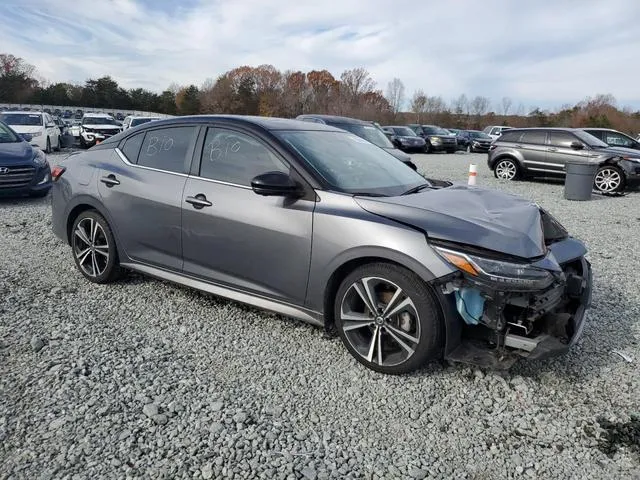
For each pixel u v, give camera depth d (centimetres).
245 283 374
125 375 315
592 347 374
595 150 1305
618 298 478
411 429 276
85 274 473
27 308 409
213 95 7469
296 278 347
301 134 399
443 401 302
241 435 263
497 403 301
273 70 7962
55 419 269
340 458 250
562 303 351
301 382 316
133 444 253
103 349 346
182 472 235
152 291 455
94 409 279
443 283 295
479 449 262
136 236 429
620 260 616
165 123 435
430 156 2716
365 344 333
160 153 427
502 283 284
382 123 5988
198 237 389
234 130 391
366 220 320
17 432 258
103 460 241
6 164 836
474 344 313
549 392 313
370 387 313
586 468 250
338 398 302
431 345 304
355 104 6425
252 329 386
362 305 338
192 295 447
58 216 489
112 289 457
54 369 317
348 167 381
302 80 7719
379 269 315
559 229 387
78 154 498
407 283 304
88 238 468
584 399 307
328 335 377
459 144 3403
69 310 409
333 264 329
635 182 1252
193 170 401
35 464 237
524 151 1433
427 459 253
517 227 315
